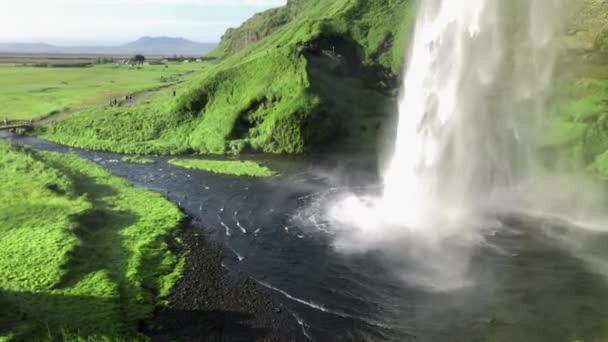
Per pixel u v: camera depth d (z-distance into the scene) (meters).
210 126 71.94
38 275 27.03
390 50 100.00
